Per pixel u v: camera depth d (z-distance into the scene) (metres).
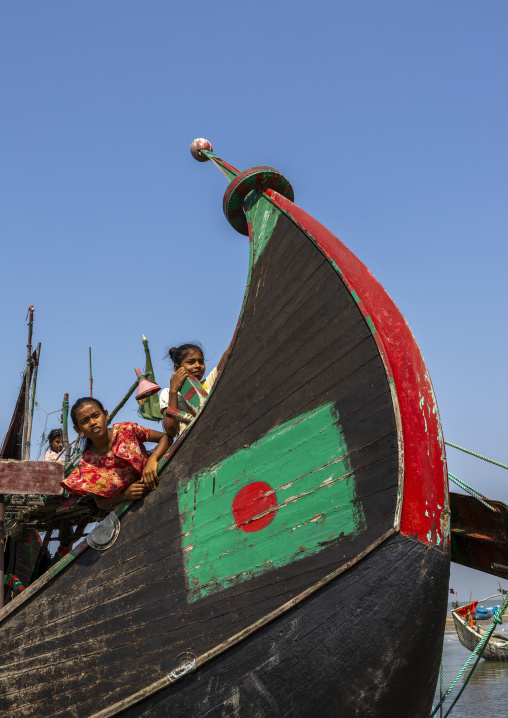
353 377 4.76
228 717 4.73
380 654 4.38
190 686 4.88
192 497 5.42
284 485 4.95
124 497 5.77
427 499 4.40
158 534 5.49
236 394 5.43
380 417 4.56
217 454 5.39
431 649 4.48
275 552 4.85
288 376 5.14
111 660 5.41
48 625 5.82
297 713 4.57
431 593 4.34
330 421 4.81
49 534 8.74
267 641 4.63
